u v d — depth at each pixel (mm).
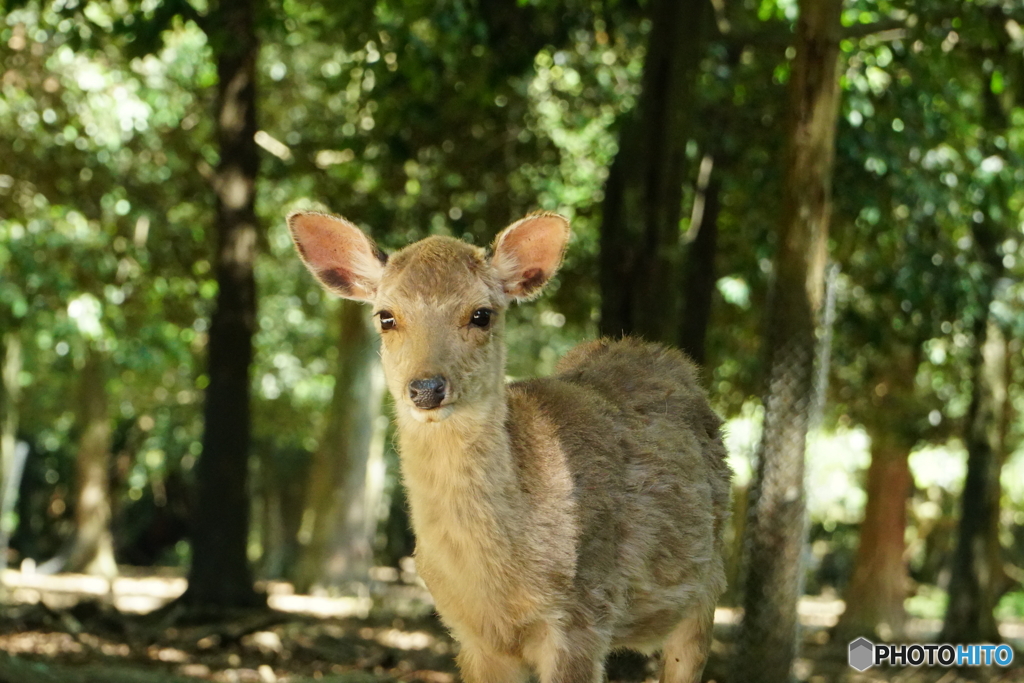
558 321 19047
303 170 16281
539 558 5324
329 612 17234
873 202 13242
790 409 8555
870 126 13109
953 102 13719
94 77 15625
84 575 26953
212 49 12320
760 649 8500
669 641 6551
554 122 15805
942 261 14172
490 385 5273
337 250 5859
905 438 17891
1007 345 15672
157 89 16969
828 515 33125
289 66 18281
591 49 14586
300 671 10758
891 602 18844
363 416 22312
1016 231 15484
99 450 27391
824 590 34656
